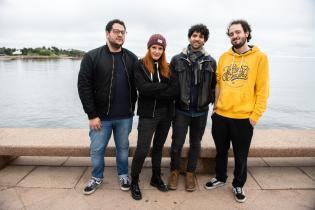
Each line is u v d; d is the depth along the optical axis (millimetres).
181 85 2672
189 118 2789
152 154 2920
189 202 2725
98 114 2705
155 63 2578
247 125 2627
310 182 3154
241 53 2637
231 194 2891
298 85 82750
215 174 3355
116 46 2578
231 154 3307
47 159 3674
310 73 177875
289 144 3350
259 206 2678
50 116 30219
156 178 2979
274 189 2994
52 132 3656
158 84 2494
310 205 2699
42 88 58625
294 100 47625
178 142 2861
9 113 31828
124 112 2758
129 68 2684
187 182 2945
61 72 110625
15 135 3527
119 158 2943
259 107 2531
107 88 2619
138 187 2846
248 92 2584
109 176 3238
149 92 2490
